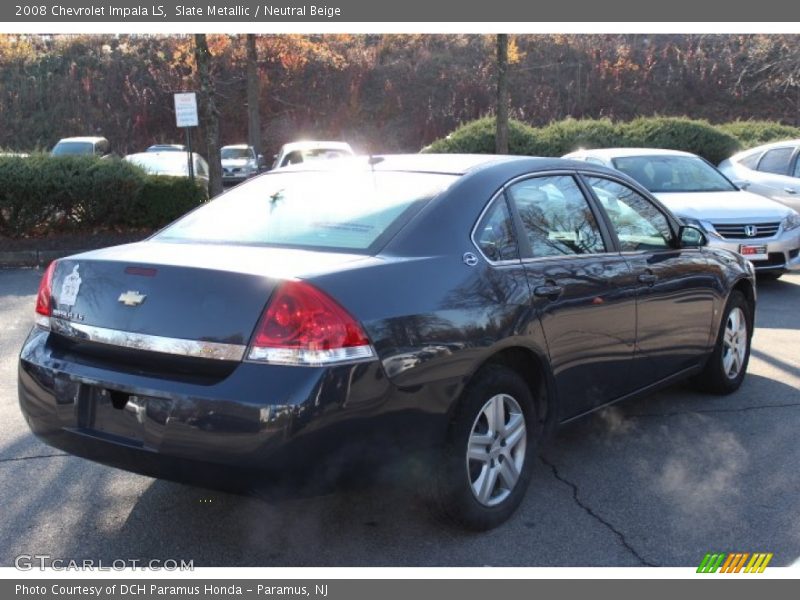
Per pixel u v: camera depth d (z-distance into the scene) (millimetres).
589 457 4621
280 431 2918
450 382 3357
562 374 4027
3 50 38562
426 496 3529
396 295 3246
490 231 3811
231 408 2965
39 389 3471
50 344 3541
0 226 12477
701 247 5344
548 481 4289
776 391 5836
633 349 4547
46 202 12461
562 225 4262
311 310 3008
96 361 3367
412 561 3477
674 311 4883
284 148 20000
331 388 2977
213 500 4047
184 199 13000
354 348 3043
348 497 4066
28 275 11148
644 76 38531
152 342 3189
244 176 25688
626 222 4770
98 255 3570
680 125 18250
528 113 36688
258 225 3869
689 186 10250
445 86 38438
